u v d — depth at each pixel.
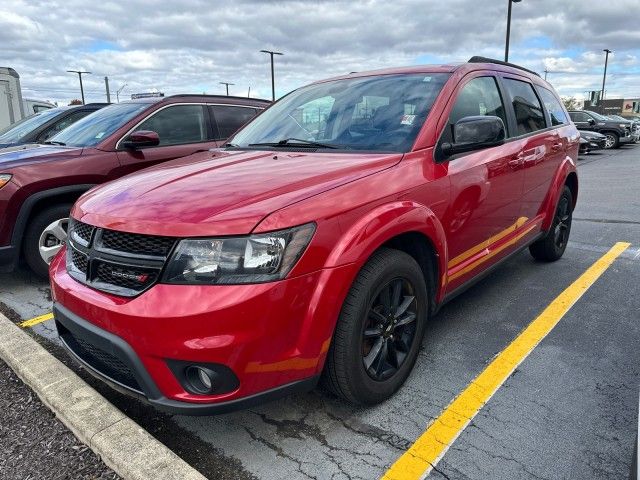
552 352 3.21
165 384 2.09
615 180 11.59
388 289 2.59
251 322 2.03
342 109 3.43
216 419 2.66
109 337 2.17
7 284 4.87
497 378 2.93
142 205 2.31
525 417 2.56
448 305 4.00
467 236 3.21
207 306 2.00
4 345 3.29
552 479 2.15
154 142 4.99
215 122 5.99
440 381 2.91
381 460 2.30
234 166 2.82
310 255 2.16
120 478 2.23
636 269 4.80
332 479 2.20
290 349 2.16
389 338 2.65
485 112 3.56
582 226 6.74
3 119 14.43
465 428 2.49
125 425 2.46
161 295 2.06
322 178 2.46
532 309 3.89
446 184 2.91
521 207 3.94
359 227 2.33
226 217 2.10
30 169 4.46
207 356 2.00
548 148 4.33
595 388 2.80
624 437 2.39
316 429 2.54
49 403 2.72
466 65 3.57
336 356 2.37
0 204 4.28
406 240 2.81
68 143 5.33
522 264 5.04
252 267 2.06
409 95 3.27
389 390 2.68
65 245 2.87
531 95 4.39
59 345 3.59
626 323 3.61
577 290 4.27
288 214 2.15
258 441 2.47
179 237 2.08
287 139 3.42
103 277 2.30
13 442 2.51
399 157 2.79
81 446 2.46
